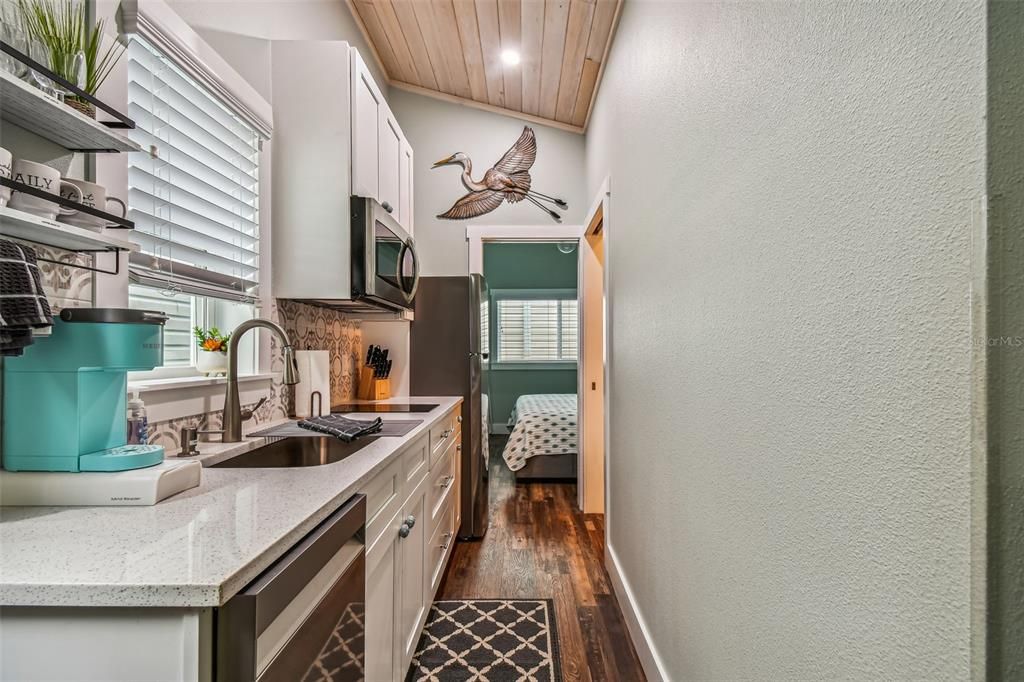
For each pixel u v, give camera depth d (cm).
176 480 100
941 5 53
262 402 194
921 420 56
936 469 54
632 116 212
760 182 95
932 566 55
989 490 48
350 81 208
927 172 55
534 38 282
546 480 469
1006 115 48
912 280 57
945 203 53
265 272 201
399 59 349
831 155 73
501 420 754
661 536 166
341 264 207
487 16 270
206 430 162
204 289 162
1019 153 48
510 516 371
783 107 87
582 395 382
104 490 93
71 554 71
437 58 332
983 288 48
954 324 52
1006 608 48
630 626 211
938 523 54
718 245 117
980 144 49
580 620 226
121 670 64
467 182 390
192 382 152
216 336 169
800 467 81
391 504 151
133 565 68
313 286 207
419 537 195
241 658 65
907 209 58
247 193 190
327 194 207
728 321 111
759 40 95
